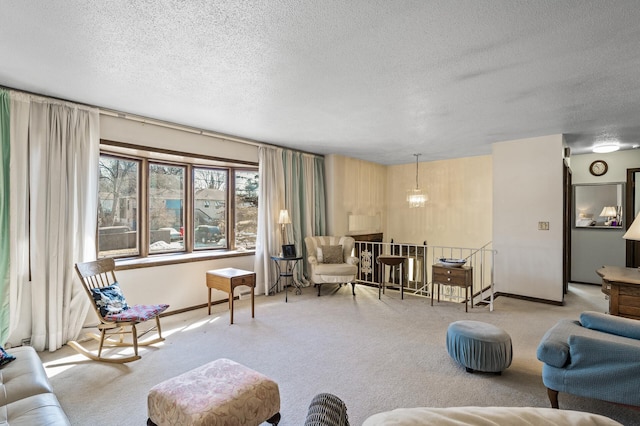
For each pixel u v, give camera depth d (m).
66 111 3.21
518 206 4.93
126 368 2.69
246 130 4.43
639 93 3.03
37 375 1.82
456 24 1.94
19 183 2.94
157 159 4.46
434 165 7.02
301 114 3.69
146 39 2.12
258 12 1.83
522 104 3.35
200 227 4.97
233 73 2.62
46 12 1.82
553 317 4.02
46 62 2.44
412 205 6.55
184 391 1.71
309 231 5.84
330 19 1.89
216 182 5.12
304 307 4.46
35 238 3.00
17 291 2.92
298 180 5.71
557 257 4.60
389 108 3.48
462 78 2.71
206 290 4.53
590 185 5.96
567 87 2.89
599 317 2.37
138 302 3.85
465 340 2.61
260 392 1.77
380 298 4.97
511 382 2.47
